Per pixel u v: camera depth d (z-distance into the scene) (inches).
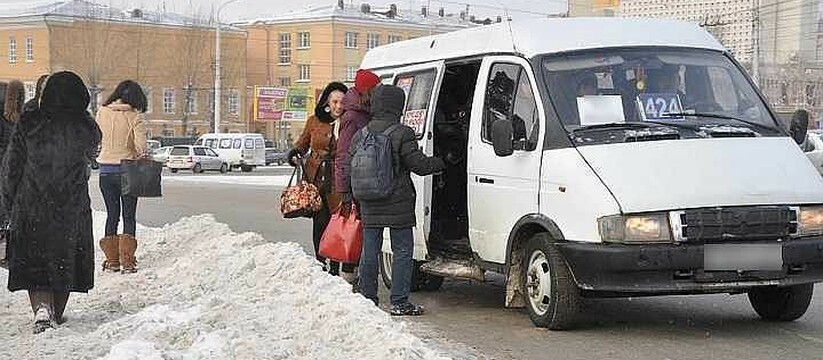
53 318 307.3
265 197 1109.7
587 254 300.4
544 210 320.8
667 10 1991.9
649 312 361.1
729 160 309.7
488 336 319.0
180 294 354.9
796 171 311.9
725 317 351.6
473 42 382.9
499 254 346.3
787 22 2162.9
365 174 340.2
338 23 3585.1
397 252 353.7
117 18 3211.1
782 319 340.5
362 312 271.4
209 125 3432.6
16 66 3255.4
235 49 3508.9
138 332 272.7
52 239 300.7
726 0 2110.0
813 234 304.0
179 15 3408.0
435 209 390.0
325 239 370.6
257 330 274.5
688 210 295.7
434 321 346.9
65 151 303.3
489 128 358.3
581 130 323.0
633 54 347.9
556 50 346.6
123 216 424.2
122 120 421.7
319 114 409.7
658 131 320.2
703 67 350.9
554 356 290.5
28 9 3218.5
